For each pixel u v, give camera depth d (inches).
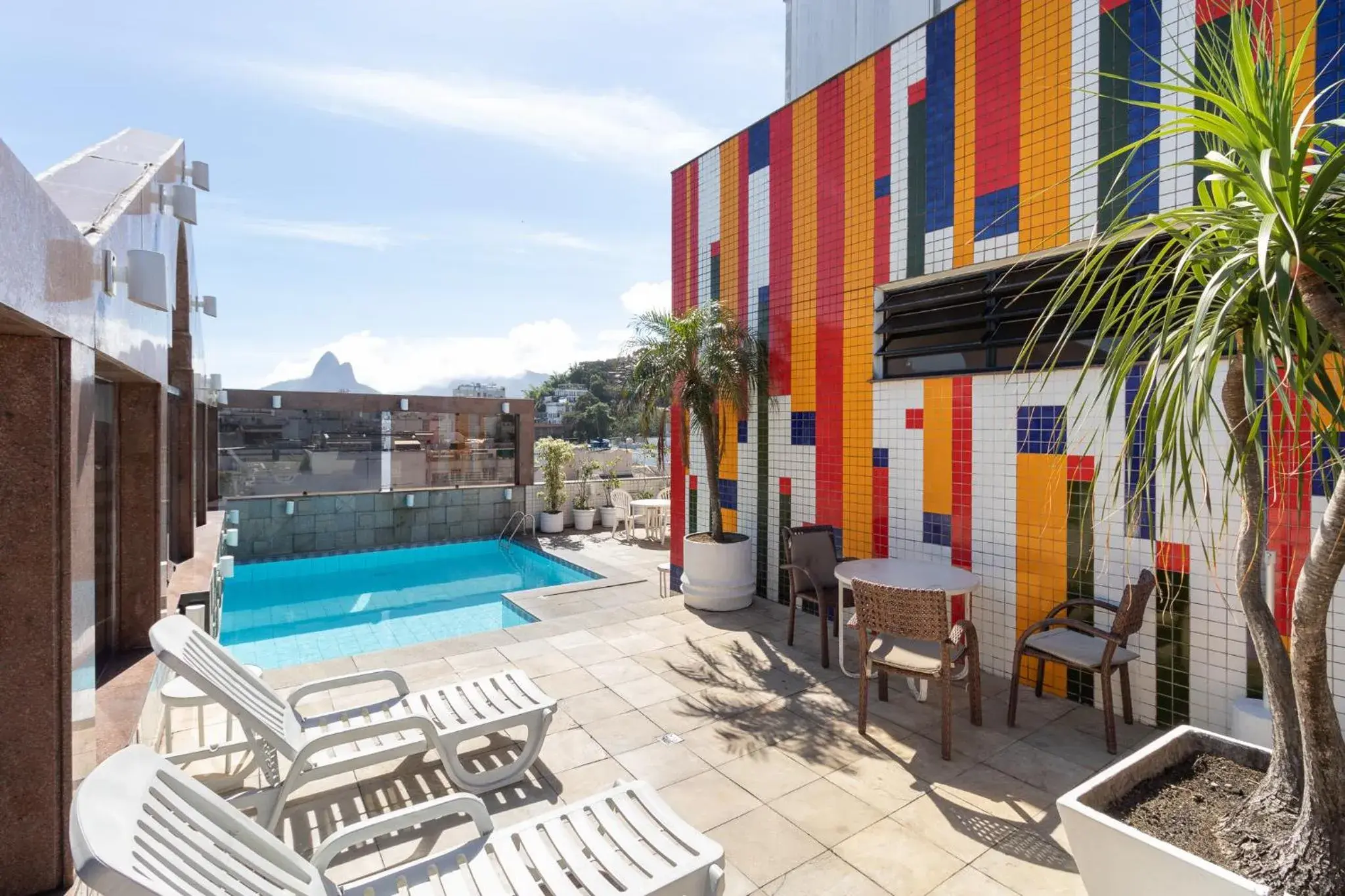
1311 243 65.6
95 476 145.9
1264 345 62.7
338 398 539.8
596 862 88.8
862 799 128.5
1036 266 185.9
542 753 147.9
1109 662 145.0
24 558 82.6
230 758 143.6
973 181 197.8
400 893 82.0
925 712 168.6
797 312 260.1
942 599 142.7
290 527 512.4
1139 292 139.0
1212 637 150.8
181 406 281.0
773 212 270.4
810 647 220.1
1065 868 107.3
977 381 197.5
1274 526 140.2
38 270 72.8
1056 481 178.2
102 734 110.4
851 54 586.9
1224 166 67.1
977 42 195.9
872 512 230.4
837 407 243.1
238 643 324.8
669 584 329.7
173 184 176.6
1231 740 102.6
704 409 263.6
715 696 179.6
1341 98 131.6
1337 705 136.2
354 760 121.8
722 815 123.2
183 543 280.4
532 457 609.9
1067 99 175.0
